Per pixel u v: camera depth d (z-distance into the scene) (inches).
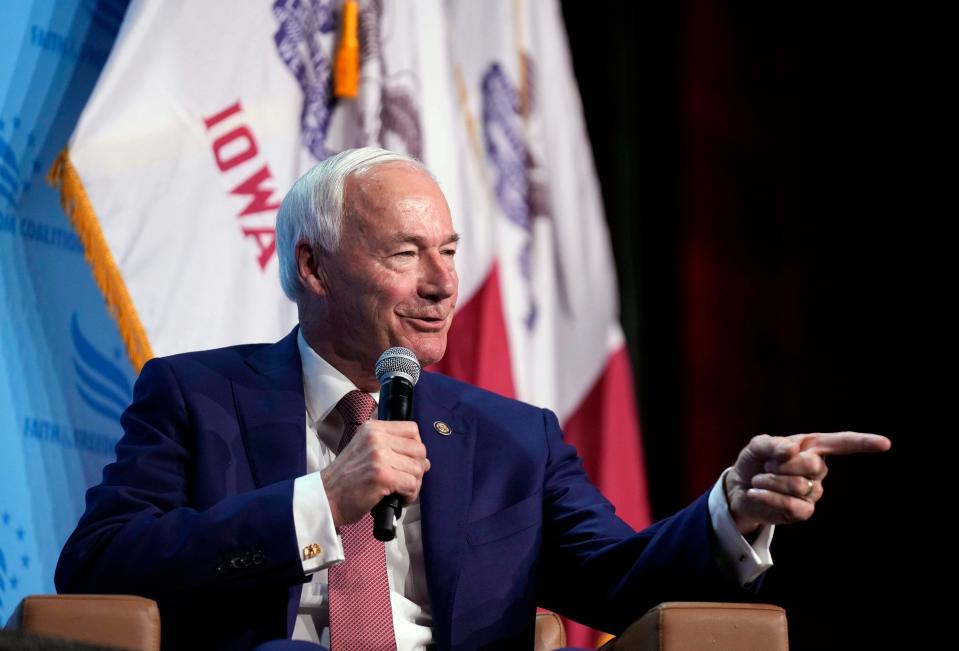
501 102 344.2
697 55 467.5
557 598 208.8
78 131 253.4
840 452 170.9
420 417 210.7
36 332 251.9
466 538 199.3
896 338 487.5
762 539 180.5
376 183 207.6
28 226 254.2
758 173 479.5
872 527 482.0
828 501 481.7
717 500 182.1
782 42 486.6
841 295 487.2
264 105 278.8
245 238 271.1
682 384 458.0
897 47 492.4
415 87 302.7
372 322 204.1
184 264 262.5
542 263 349.7
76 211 251.4
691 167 464.1
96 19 273.3
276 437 198.4
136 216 258.1
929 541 482.0
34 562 245.1
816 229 485.7
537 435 218.7
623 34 453.7
